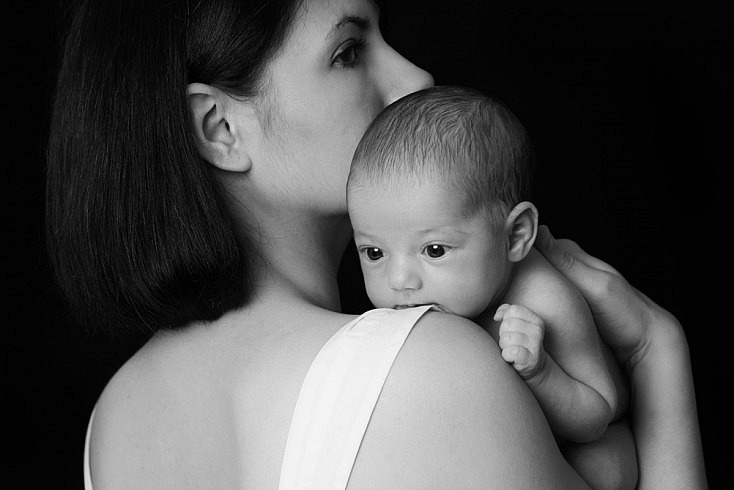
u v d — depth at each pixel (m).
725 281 3.61
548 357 1.36
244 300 1.42
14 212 3.09
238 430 1.29
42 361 3.12
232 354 1.36
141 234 1.42
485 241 1.44
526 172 1.51
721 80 3.54
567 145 3.62
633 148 3.61
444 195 1.41
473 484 1.19
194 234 1.40
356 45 1.56
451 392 1.20
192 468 1.35
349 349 1.24
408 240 1.43
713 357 3.62
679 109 3.58
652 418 1.64
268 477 1.24
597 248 3.64
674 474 1.60
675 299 3.64
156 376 1.45
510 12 3.58
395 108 1.49
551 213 3.65
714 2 3.51
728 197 3.58
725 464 3.64
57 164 1.54
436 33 3.58
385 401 1.20
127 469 1.45
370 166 1.45
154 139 1.42
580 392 1.41
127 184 1.42
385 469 1.18
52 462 3.13
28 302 3.10
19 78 3.06
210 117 1.47
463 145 1.43
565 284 1.51
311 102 1.50
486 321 1.52
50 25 3.04
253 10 1.44
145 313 1.44
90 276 1.47
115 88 1.44
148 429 1.43
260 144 1.50
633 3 3.55
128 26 1.44
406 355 1.22
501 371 1.25
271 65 1.47
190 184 1.41
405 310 1.28
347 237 1.69
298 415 1.23
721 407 3.63
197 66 1.45
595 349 1.50
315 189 1.54
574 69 3.59
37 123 3.07
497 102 1.51
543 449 1.25
